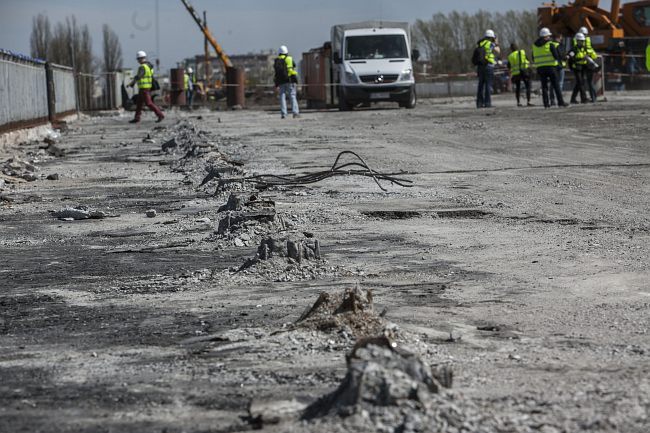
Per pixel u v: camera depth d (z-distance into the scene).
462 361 7.75
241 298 10.48
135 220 17.33
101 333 9.12
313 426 5.84
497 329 8.88
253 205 15.39
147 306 10.27
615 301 9.93
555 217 15.84
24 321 9.75
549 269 11.72
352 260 12.67
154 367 7.83
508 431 5.96
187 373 7.62
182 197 20.38
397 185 20.61
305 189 20.31
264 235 14.41
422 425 5.63
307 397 6.84
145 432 6.23
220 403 6.81
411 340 8.41
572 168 22.56
